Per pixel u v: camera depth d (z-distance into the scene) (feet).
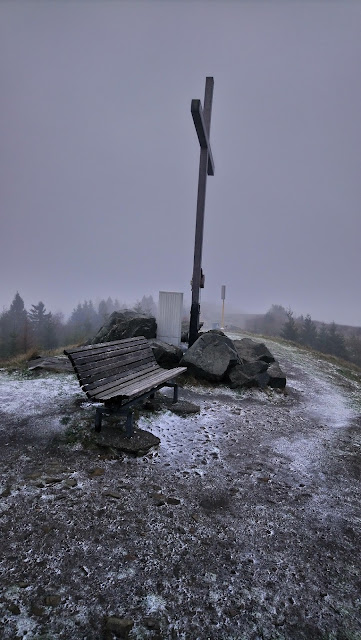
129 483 11.16
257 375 22.98
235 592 7.57
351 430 17.66
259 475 12.36
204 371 22.27
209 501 10.64
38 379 20.89
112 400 13.44
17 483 10.72
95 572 7.75
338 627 6.96
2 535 8.61
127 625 6.61
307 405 21.22
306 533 9.58
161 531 9.20
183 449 13.73
